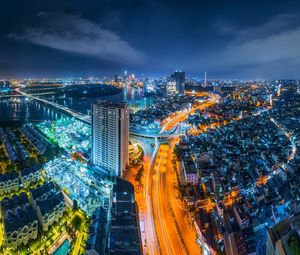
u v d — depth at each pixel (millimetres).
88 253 152750
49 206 194125
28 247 173375
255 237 167125
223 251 161250
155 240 179875
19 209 188750
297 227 88188
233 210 196250
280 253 86312
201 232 179250
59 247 177125
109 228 185375
